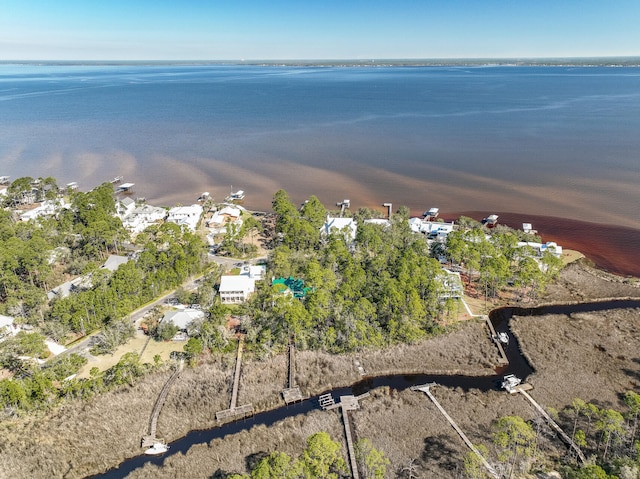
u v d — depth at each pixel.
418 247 122.31
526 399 80.44
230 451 70.25
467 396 81.69
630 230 150.12
